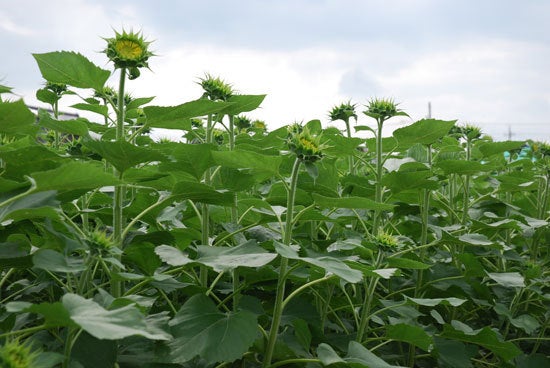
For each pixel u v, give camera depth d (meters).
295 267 2.52
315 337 3.04
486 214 4.12
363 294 3.95
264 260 2.26
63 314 1.67
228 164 2.62
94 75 2.63
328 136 3.77
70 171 1.91
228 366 2.79
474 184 6.05
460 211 4.73
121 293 2.64
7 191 2.26
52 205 2.17
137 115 4.80
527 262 4.11
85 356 2.33
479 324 4.54
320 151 2.53
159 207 2.79
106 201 3.79
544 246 5.27
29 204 2.16
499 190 4.43
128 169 2.68
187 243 3.13
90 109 3.74
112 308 2.15
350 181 4.01
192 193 2.60
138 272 3.08
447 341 3.19
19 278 3.73
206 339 2.28
